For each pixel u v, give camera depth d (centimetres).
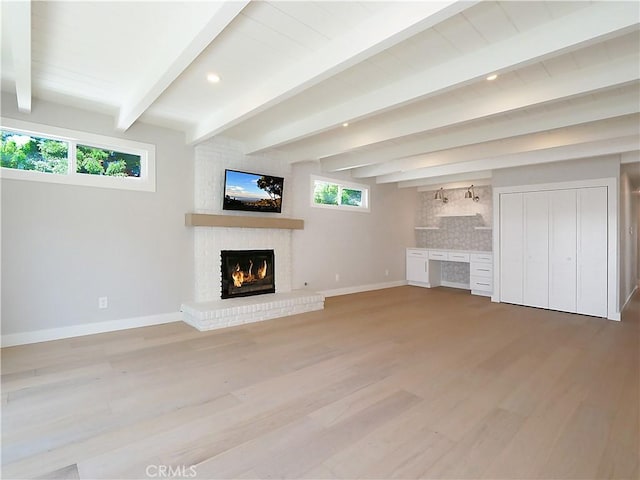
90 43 247
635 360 321
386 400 242
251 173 503
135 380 269
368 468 171
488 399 244
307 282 617
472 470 170
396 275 799
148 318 425
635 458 180
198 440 193
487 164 561
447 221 812
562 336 398
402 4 196
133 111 329
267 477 164
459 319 475
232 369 293
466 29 222
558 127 352
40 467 169
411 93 291
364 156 550
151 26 226
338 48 236
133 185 410
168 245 440
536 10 204
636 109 309
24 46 218
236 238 496
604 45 236
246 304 452
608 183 494
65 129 364
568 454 183
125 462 174
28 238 346
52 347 339
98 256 387
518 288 579
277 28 224
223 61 269
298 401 238
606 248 494
